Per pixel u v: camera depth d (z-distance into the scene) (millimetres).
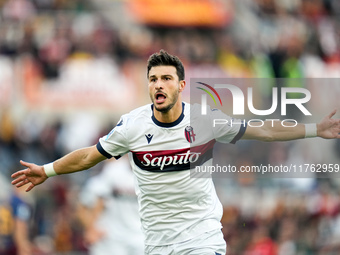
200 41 56344
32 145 48625
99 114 51062
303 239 42781
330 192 44875
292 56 56812
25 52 51125
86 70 51594
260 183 44312
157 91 19750
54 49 51781
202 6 57062
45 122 49625
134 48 53969
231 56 56125
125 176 33906
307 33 58312
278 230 42719
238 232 42188
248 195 43719
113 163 34250
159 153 20281
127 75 52562
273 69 56500
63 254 39094
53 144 49094
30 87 50375
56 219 39688
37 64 51000
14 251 34750
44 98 50438
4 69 50219
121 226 33875
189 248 20594
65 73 51250
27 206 35125
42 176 21234
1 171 46031
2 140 48000
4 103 49375
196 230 20672
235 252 41594
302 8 59750
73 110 50656
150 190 20609
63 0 54719
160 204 20734
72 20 53938
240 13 58375
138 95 52406
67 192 40406
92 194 34156
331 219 43969
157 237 21094
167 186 20406
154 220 20969
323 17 60000
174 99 19844
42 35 52219
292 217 43281
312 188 44594
